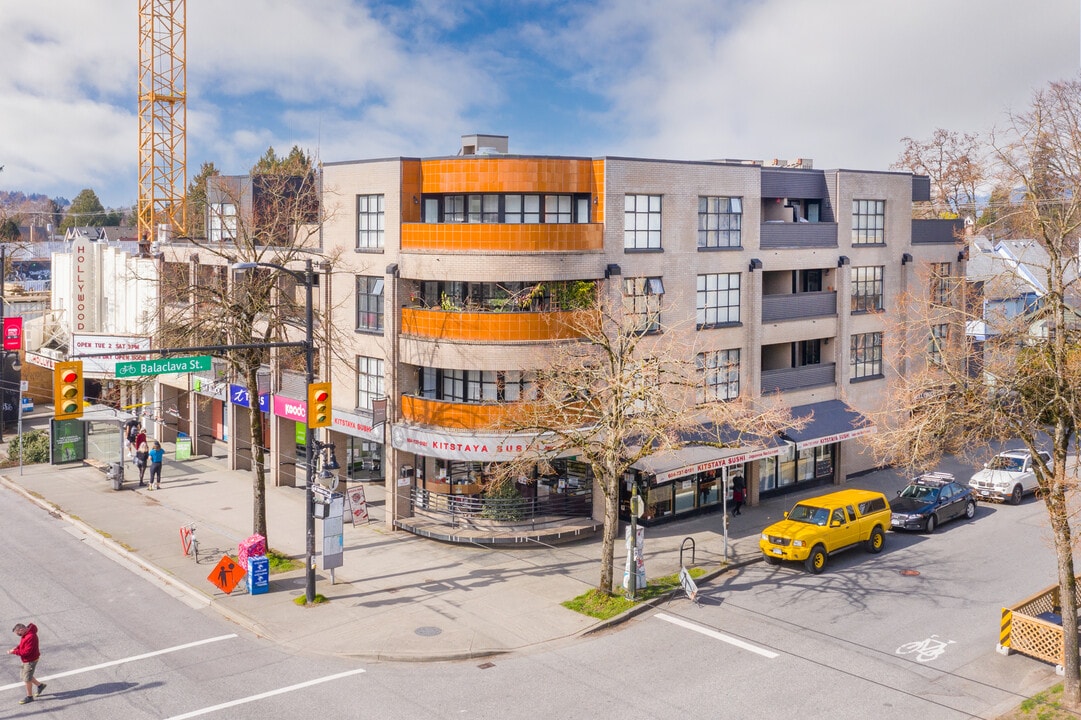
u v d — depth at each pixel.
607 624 26.84
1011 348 24.12
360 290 37.91
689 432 37.16
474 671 23.81
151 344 42.06
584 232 34.16
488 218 35.66
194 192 63.91
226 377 42.25
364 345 37.47
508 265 33.22
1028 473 42.12
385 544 34.28
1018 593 29.48
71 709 21.28
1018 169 23.38
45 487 41.88
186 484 42.69
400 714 21.25
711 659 24.52
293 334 41.09
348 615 27.27
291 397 40.94
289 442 42.47
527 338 33.56
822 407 42.84
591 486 35.91
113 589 29.44
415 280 35.91
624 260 35.50
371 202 36.91
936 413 23.77
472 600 28.61
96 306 54.38
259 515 31.66
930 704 21.97
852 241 44.22
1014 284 26.86
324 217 36.66
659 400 28.45
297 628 26.28
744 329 39.81
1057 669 23.64
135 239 110.81
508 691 22.56
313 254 38.06
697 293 38.19
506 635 25.97
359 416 37.34
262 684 22.80
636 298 35.38
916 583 30.62
